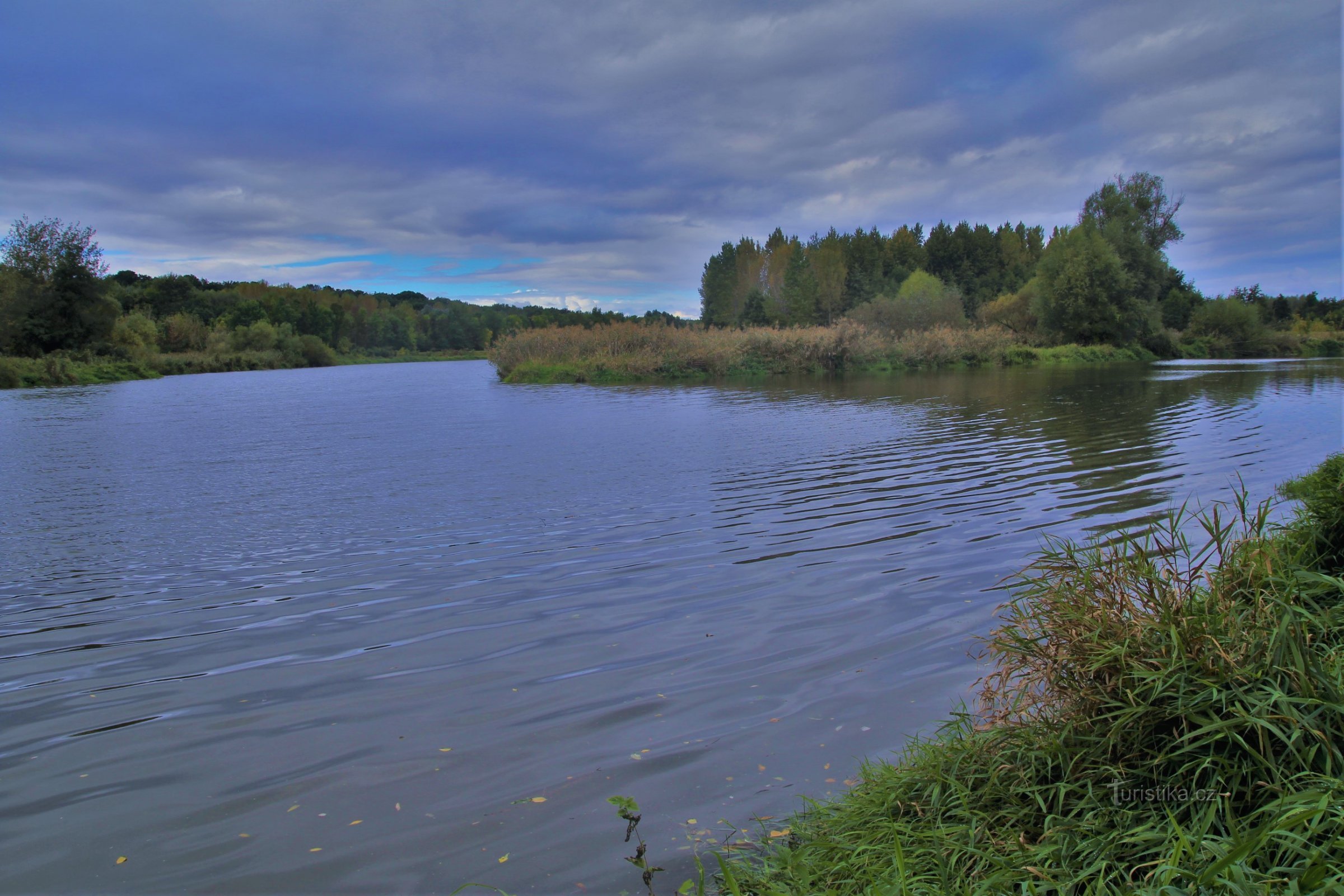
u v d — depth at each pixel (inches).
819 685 183.8
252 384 1649.9
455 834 131.2
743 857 120.9
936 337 1610.5
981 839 112.9
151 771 154.8
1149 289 2201.0
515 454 558.3
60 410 1028.5
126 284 3937.0
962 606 234.4
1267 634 120.0
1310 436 568.7
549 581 269.1
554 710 175.6
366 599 256.2
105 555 313.4
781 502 383.2
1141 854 103.8
